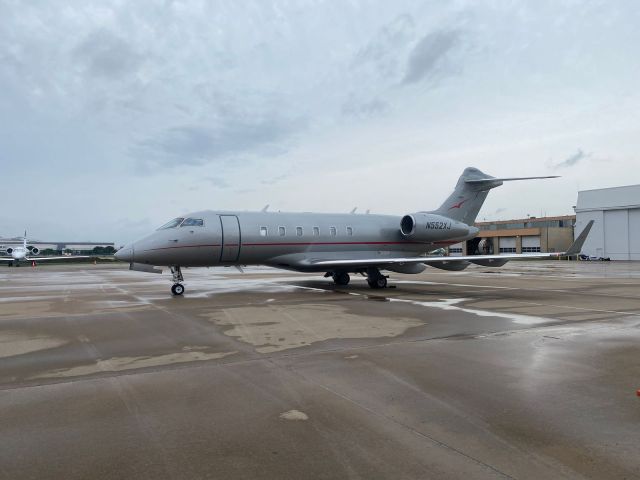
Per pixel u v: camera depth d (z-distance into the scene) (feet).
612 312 40.60
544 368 21.86
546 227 248.93
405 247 74.23
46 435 14.32
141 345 27.37
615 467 12.17
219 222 60.08
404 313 39.86
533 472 11.89
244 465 12.36
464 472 11.88
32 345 27.48
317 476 11.74
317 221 67.26
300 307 43.96
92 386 19.34
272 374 21.07
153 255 55.83
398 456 12.83
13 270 147.23
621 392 18.29
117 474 11.89
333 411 16.31
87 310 42.68
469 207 79.25
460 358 23.90
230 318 37.37
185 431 14.61
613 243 197.98
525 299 51.01
